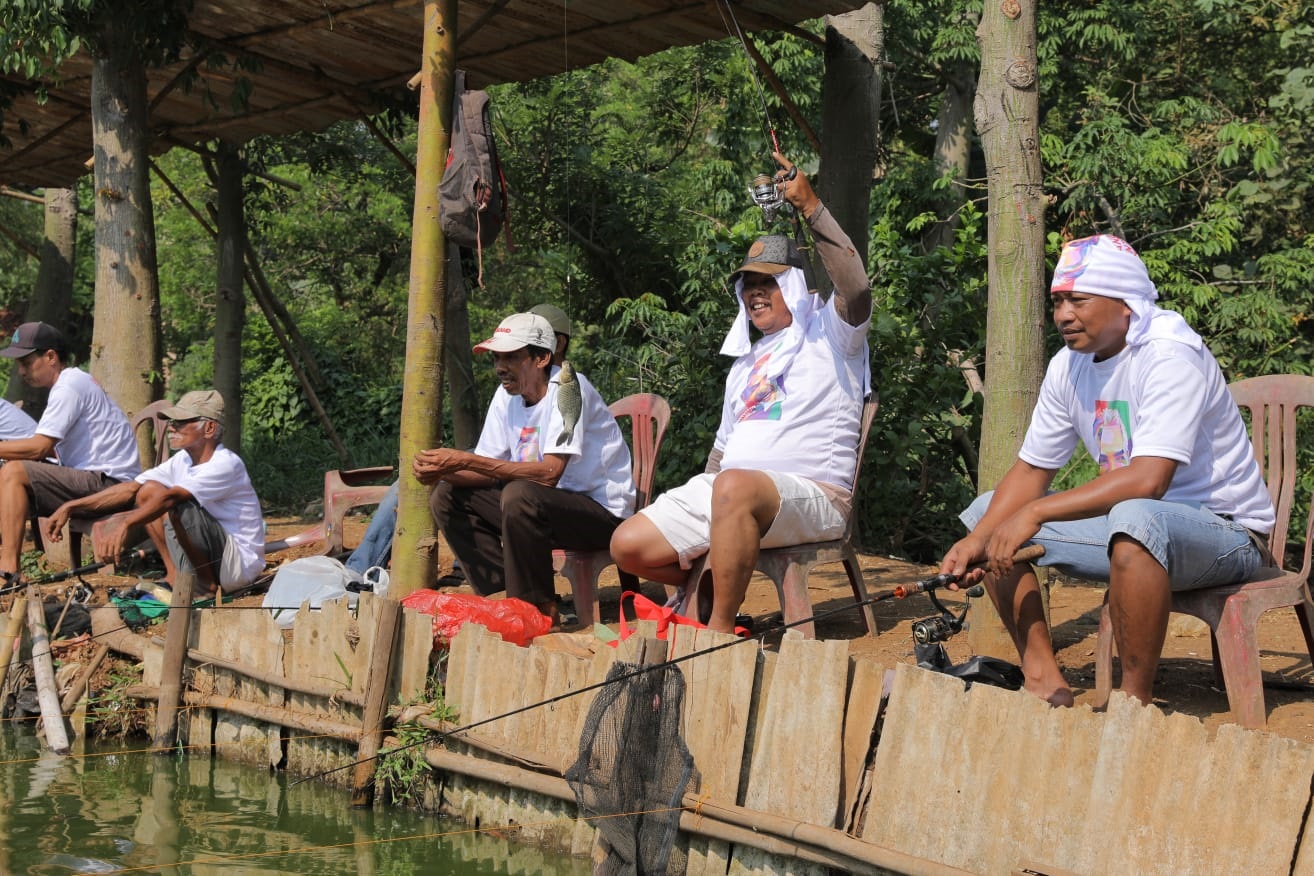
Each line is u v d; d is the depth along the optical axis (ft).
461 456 19.85
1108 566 15.56
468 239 20.25
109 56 30.04
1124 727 12.21
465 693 17.53
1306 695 16.34
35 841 16.71
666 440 38.09
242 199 42.50
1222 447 15.05
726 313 38.11
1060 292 15.05
